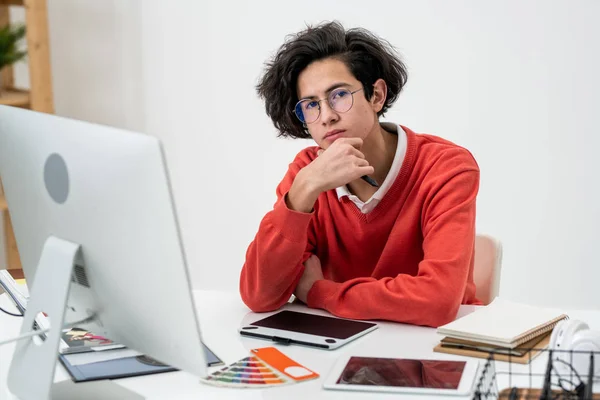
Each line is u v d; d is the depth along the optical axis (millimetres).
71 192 1200
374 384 1266
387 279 1657
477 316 1514
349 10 3312
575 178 3182
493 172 3258
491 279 1955
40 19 3135
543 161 3201
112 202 1130
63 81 3680
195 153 3625
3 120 1328
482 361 1372
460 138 3266
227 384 1294
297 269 1727
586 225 3197
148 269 1125
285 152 3520
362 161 1660
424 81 3264
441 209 1734
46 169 1246
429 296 1593
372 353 1436
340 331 1554
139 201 1096
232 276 3688
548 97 3156
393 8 3250
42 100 3176
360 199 1874
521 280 3295
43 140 1241
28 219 1344
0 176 1398
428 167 1803
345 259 1933
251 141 3549
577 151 3164
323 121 1723
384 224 1848
